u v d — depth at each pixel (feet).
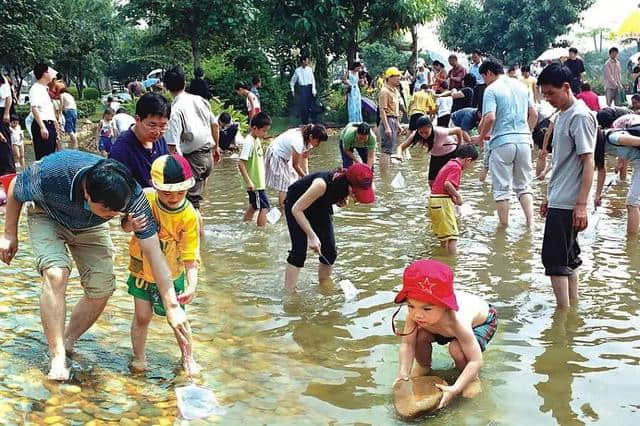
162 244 13.34
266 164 28.81
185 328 12.95
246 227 26.86
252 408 12.17
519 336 15.48
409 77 77.51
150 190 13.55
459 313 13.23
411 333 13.43
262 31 77.56
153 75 84.53
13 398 11.41
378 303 17.95
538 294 18.30
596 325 16.10
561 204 16.80
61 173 12.01
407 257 22.11
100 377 12.75
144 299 13.24
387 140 40.34
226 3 69.77
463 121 41.50
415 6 77.41
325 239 19.27
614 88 59.67
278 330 16.14
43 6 76.79
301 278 20.16
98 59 135.03
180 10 70.33
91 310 13.55
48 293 12.25
